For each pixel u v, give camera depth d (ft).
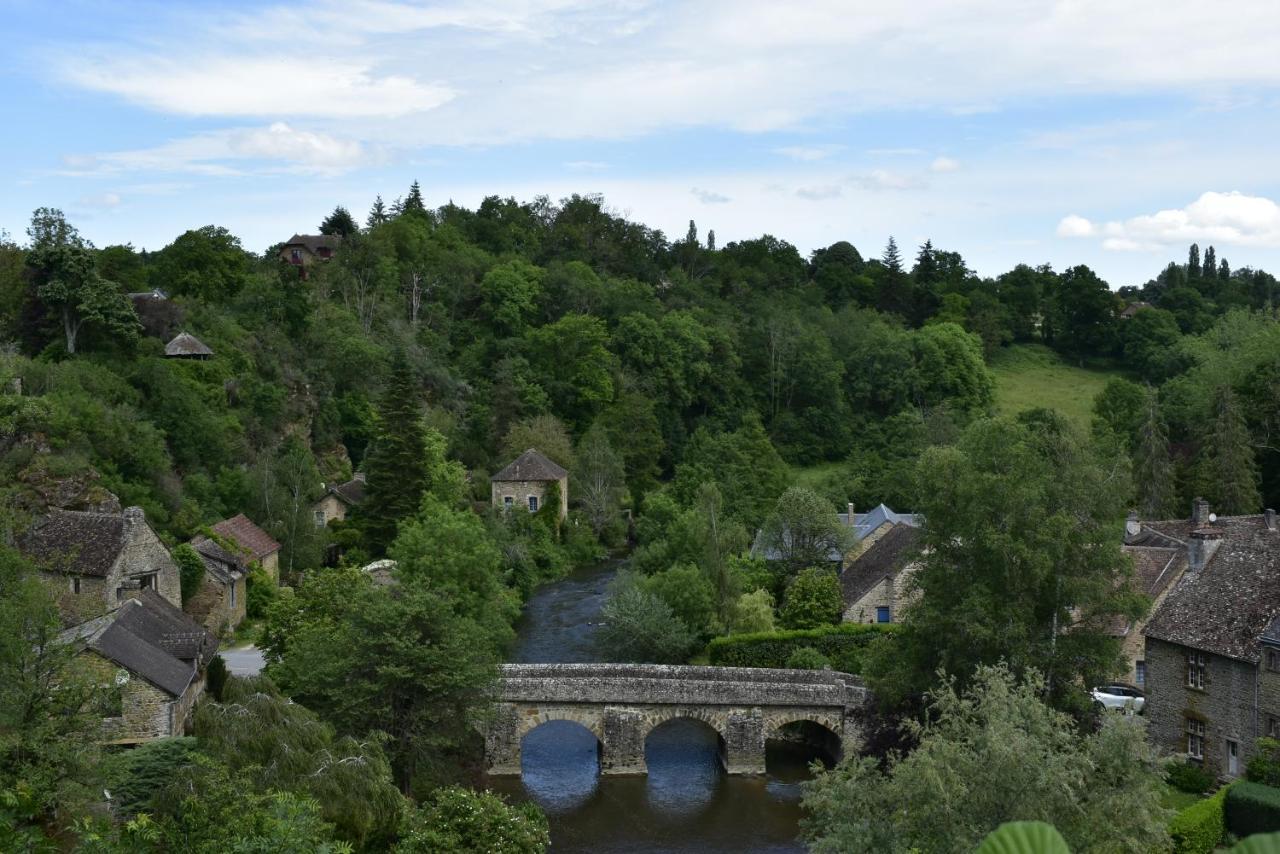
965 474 150.00
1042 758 95.91
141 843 76.69
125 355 270.67
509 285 450.30
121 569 177.06
